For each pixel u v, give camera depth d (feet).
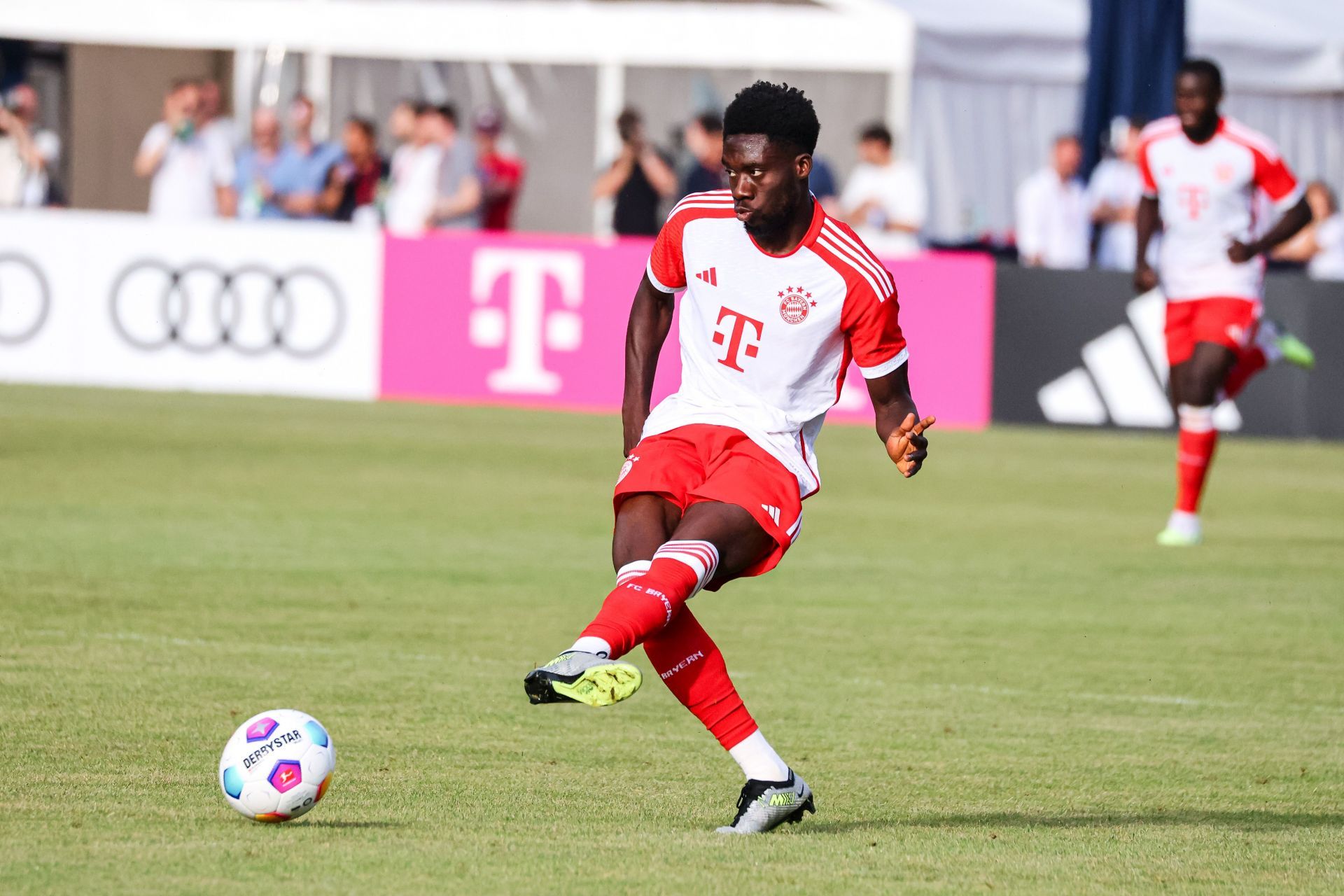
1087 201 221.46
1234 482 169.07
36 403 191.52
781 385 55.01
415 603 96.07
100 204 294.66
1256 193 128.06
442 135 221.25
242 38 258.16
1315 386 200.44
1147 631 95.55
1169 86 218.18
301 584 100.22
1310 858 52.42
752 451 54.24
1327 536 136.67
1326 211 232.53
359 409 199.11
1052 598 105.19
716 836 52.75
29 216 210.38
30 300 211.20
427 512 131.54
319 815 53.98
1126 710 76.23
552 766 62.59
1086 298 200.13
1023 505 149.38
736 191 53.11
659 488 54.03
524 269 206.08
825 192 215.92
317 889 45.16
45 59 286.25
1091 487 161.17
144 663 77.87
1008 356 201.87
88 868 46.57
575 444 176.76
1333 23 284.00
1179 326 130.11
